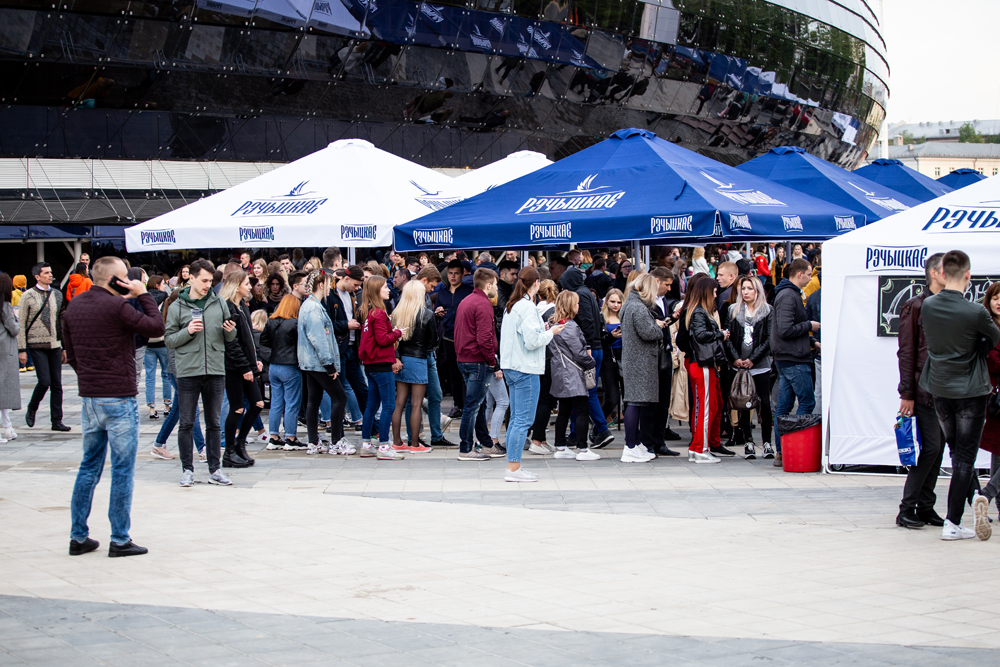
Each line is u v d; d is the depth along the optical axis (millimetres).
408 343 10438
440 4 27719
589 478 9031
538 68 30578
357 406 11898
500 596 5219
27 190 24125
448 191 13547
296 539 6656
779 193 10742
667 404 10312
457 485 8734
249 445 11305
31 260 25391
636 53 32938
